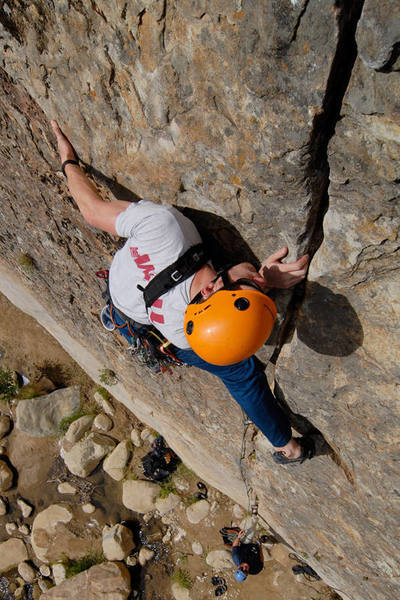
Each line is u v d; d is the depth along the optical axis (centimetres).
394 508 345
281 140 198
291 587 642
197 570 695
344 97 173
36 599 716
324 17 154
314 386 309
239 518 703
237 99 200
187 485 746
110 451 795
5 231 550
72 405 832
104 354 655
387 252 215
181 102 221
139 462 779
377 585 457
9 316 879
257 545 667
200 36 190
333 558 489
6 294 815
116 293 266
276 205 234
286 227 242
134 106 243
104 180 310
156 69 215
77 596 688
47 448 814
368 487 349
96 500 770
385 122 170
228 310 212
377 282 232
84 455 783
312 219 234
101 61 233
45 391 842
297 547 555
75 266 501
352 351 270
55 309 672
